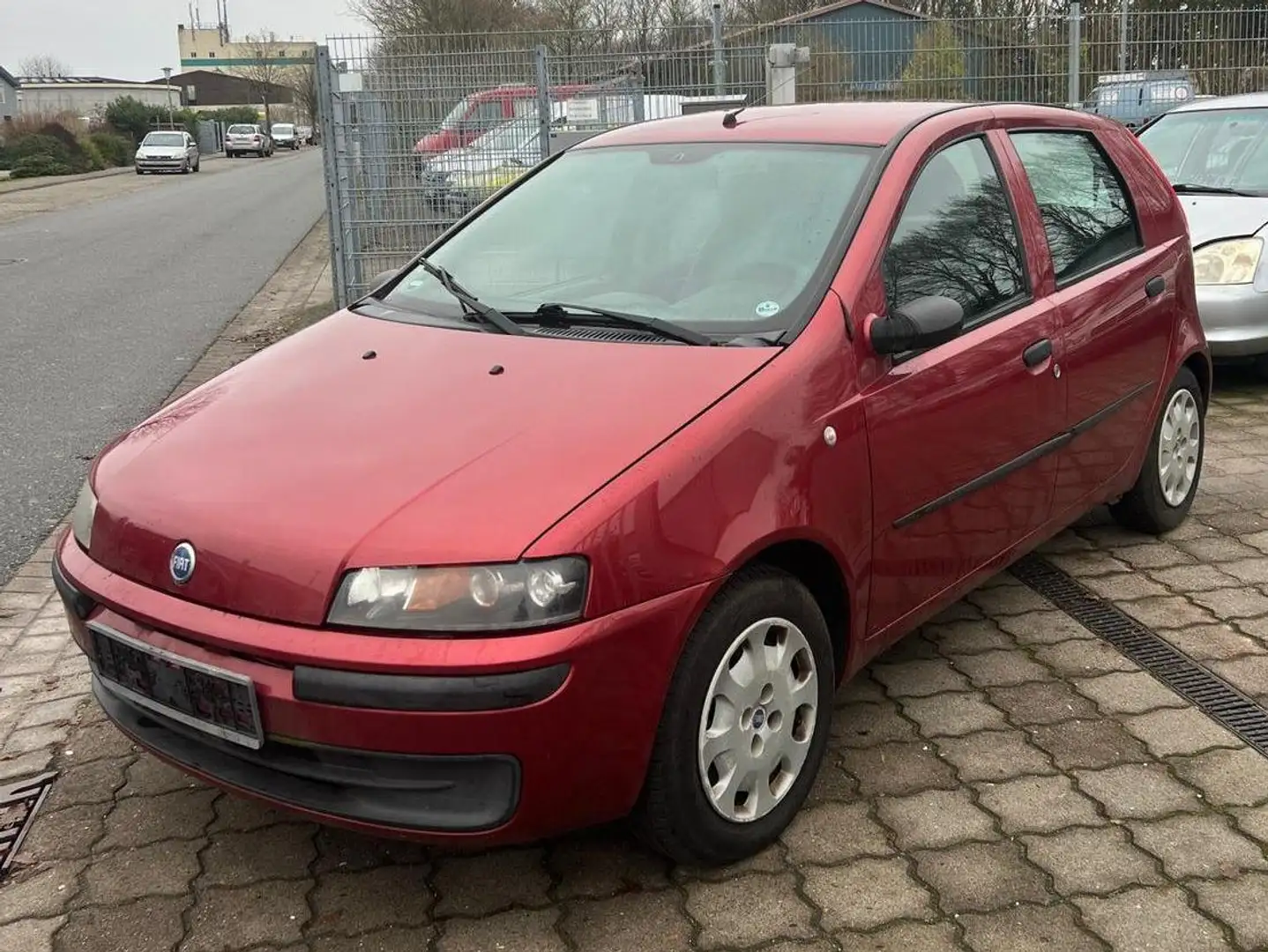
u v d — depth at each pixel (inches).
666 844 102.7
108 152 1943.9
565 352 117.2
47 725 139.3
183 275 577.3
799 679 112.1
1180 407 183.5
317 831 117.0
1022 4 495.8
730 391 106.0
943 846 111.2
